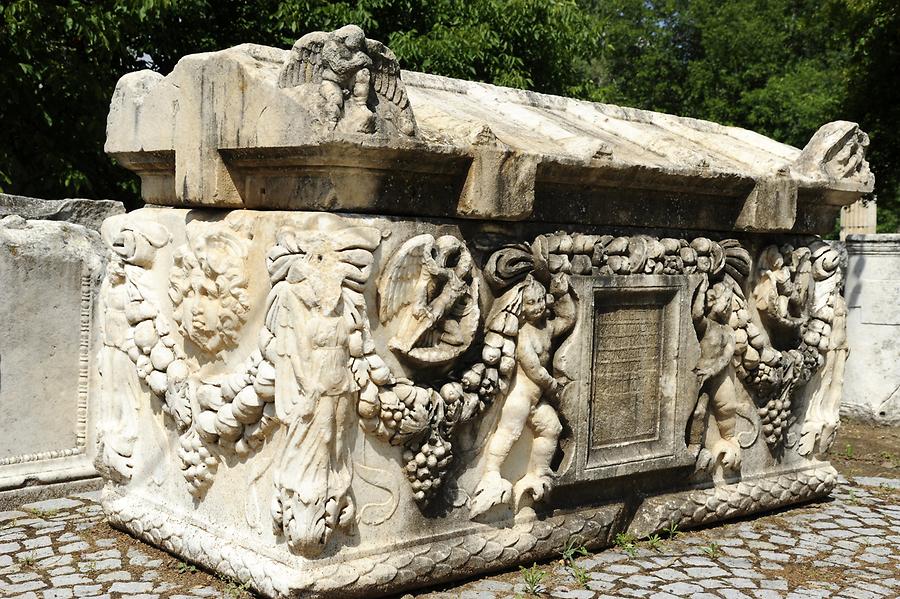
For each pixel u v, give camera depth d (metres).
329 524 3.70
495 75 11.51
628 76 25.95
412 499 4.04
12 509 5.07
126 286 4.57
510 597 4.00
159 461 4.54
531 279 4.32
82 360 5.44
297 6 10.92
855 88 13.09
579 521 4.59
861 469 6.68
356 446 3.84
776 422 5.50
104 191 10.63
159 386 4.39
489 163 3.99
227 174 4.05
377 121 3.67
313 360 3.65
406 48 10.71
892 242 8.20
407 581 3.94
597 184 4.51
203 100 4.05
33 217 5.64
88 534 4.66
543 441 4.45
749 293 5.38
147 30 10.09
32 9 9.03
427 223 3.98
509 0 11.73
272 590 3.72
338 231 3.69
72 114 10.15
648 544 4.78
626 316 4.77
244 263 3.97
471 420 4.24
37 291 5.26
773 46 23.19
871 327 8.34
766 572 4.44
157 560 4.30
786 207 5.23
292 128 3.64
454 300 3.99
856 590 4.25
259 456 3.97
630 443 4.84
